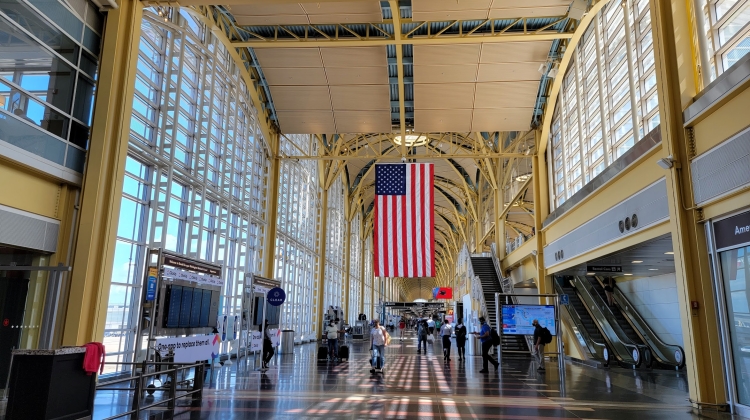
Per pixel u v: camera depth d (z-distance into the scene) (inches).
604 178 580.4
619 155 597.9
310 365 635.5
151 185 503.2
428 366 653.3
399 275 689.0
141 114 483.8
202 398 368.2
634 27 551.8
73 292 358.3
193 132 598.9
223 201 684.1
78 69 378.6
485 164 1300.4
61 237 369.1
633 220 503.8
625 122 580.7
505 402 369.7
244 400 362.3
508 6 603.8
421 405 351.6
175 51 546.3
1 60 310.8
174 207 564.4
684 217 378.6
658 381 510.0
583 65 720.3
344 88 781.3
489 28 673.0
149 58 498.3
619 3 590.6
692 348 360.5
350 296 1818.4
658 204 448.1
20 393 223.9
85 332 360.2
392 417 307.1
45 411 221.9
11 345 351.3
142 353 478.3
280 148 946.1
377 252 696.4
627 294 837.8
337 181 1540.4
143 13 464.4
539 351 611.8
